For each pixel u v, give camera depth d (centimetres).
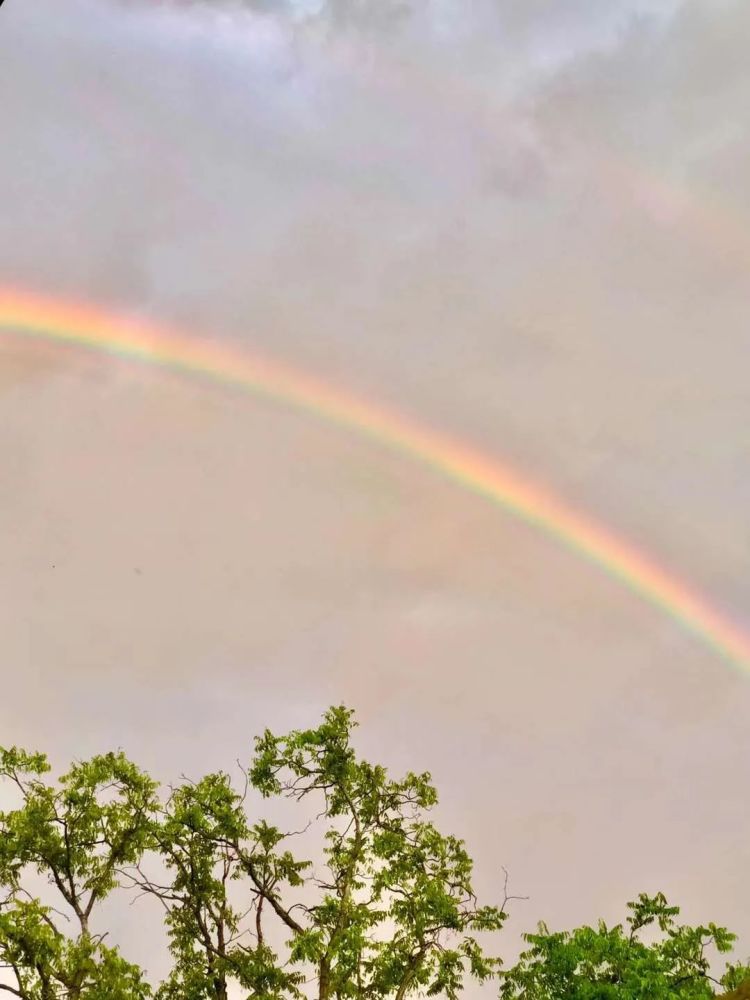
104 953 3044
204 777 3738
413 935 3644
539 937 3750
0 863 3341
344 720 3906
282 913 3644
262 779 3819
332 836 3825
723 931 3731
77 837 3447
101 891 3419
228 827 3641
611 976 3675
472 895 3759
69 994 3016
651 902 3962
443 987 3625
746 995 2019
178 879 3641
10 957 2980
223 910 3619
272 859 3694
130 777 3566
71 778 3516
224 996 3434
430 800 3922
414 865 3744
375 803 3875
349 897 3688
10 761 3475
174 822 3603
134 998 3103
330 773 3838
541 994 3647
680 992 3462
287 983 3459
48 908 3069
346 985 3475
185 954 3562
